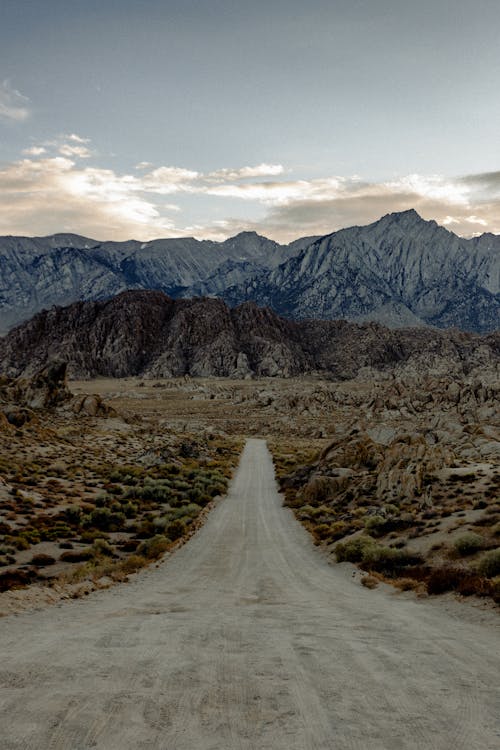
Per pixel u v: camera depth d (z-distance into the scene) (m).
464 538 24.73
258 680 7.64
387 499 47.00
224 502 57.53
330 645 10.34
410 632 12.28
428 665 8.89
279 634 11.47
